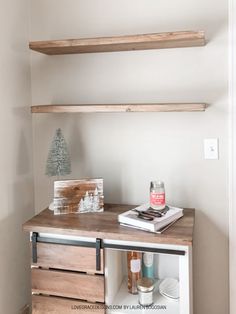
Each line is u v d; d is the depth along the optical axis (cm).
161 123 185
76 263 158
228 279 181
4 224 179
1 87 173
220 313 184
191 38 154
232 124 172
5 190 179
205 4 173
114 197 195
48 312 163
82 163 198
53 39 195
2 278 178
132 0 183
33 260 163
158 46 173
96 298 157
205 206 182
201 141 180
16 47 185
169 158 185
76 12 191
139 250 150
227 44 172
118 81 188
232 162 173
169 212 163
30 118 201
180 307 150
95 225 158
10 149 182
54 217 170
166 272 191
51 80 198
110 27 187
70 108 171
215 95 176
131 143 190
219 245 182
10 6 179
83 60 192
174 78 180
